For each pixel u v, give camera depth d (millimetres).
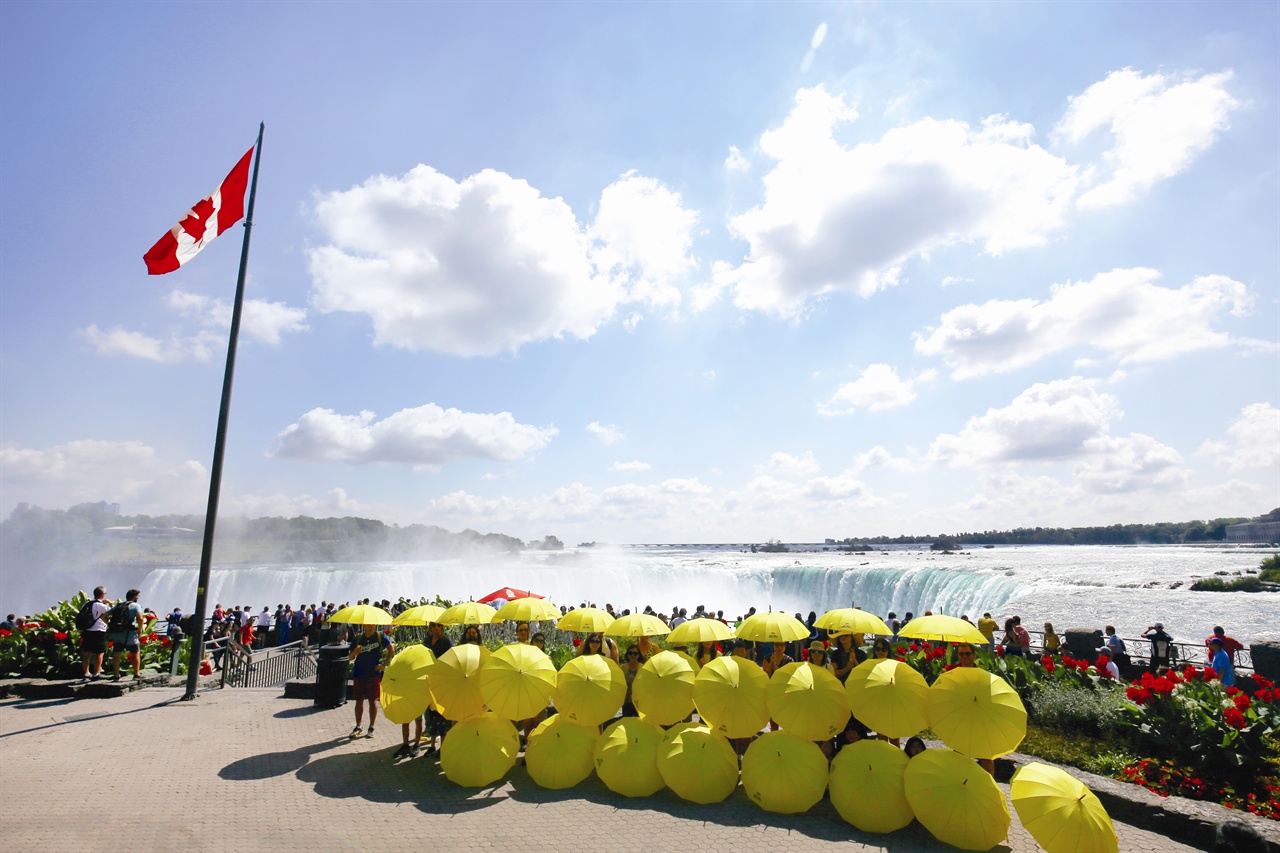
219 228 12367
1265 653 10477
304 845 5211
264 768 7113
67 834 5309
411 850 5148
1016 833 5766
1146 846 5523
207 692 11125
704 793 6227
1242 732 6848
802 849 5258
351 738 8312
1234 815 5629
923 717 6121
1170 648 13047
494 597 17531
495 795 6430
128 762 7219
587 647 8961
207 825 5559
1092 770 7105
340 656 10180
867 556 138500
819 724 6348
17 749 7684
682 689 6906
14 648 11539
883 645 7223
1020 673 9164
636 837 5453
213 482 10930
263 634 21562
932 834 5500
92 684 10695
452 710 7051
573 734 6863
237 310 11438
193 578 48656
